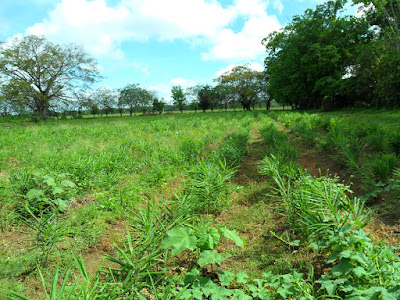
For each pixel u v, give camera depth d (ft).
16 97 130.11
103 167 21.08
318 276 8.59
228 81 191.93
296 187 13.24
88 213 13.71
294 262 9.41
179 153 24.98
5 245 11.19
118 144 31.17
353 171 18.25
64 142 36.19
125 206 14.73
